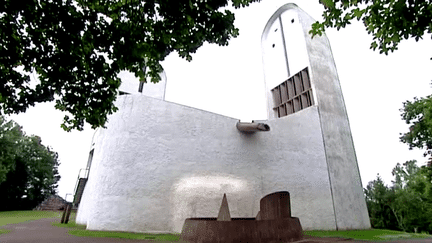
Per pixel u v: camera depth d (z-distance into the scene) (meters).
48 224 14.41
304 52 19.30
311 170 14.87
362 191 16.56
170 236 9.78
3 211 29.89
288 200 8.96
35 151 35.94
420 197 28.56
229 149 13.47
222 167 12.97
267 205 8.77
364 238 10.20
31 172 34.88
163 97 24.27
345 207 14.98
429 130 16.47
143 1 3.84
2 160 26.17
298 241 7.78
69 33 3.79
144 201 11.17
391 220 31.05
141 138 12.11
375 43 3.63
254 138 14.29
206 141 13.12
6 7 3.48
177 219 11.30
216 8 4.02
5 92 4.02
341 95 19.11
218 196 12.36
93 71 4.11
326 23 3.80
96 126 4.65
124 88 21.38
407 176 32.09
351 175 16.34
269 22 24.66
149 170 11.68
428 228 27.38
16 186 33.19
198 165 12.53
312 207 14.03
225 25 4.23
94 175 12.65
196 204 11.82
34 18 3.68
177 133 12.68
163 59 4.41
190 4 3.66
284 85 21.66
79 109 4.46
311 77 18.06
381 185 33.28
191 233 7.40
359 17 3.59
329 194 14.72
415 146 18.39
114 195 11.11
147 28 4.01
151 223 10.94
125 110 12.61
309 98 18.59
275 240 7.33
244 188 13.03
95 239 8.22
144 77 4.57
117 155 11.78
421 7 3.15
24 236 8.72
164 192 11.54
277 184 13.81
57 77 4.05
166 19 3.97
